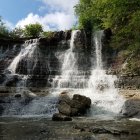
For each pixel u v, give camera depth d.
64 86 31.08
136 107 22.25
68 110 21.38
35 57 36.53
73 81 31.08
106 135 13.77
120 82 29.67
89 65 36.44
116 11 23.89
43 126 16.56
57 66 36.47
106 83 29.88
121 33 26.39
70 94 27.08
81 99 22.58
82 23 39.69
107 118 20.44
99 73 33.22
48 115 22.56
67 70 35.88
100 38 37.03
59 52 37.44
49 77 33.31
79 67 36.38
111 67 34.41
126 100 23.75
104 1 24.56
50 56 37.00
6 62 36.53
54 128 15.82
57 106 23.64
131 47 25.27
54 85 31.45
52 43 37.81
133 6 22.95
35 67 35.91
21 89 28.92
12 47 38.28
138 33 23.64
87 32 38.19
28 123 17.80
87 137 13.28
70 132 14.58
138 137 13.25
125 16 24.34
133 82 29.16
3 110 23.44
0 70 34.97
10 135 13.93
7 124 17.41
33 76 32.12
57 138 13.16
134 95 25.27
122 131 14.42
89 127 15.68
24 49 37.72
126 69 31.45
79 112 22.02
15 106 23.86
